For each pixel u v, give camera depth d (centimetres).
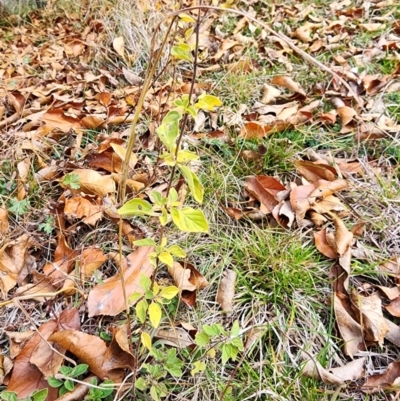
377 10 237
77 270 120
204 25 229
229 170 149
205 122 173
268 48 210
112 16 231
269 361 104
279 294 116
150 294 86
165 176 148
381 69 193
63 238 126
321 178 145
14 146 161
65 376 96
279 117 165
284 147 156
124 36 216
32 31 271
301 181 146
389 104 173
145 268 118
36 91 197
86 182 138
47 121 169
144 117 174
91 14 260
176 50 76
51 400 97
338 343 108
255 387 100
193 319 113
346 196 140
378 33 217
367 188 142
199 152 156
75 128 169
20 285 121
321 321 112
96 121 170
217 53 212
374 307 110
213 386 101
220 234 132
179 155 77
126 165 78
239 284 119
